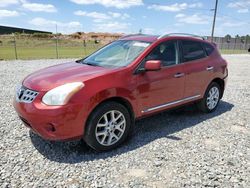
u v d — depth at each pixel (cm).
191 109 650
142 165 376
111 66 454
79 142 443
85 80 387
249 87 964
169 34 518
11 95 736
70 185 324
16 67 1373
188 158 399
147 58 459
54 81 392
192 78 541
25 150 409
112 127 415
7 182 326
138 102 444
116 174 352
